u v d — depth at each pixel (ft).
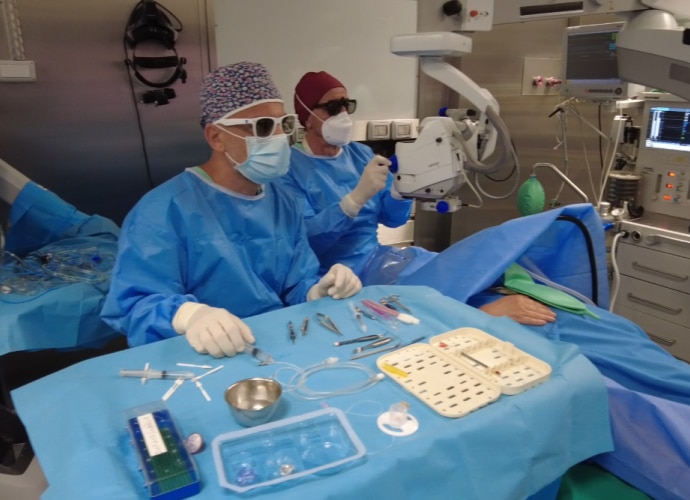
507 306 4.82
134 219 4.67
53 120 8.06
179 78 8.72
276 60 9.36
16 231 6.77
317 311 4.23
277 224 5.51
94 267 6.22
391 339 3.72
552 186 11.61
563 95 8.96
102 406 3.01
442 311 4.11
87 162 8.43
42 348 5.32
